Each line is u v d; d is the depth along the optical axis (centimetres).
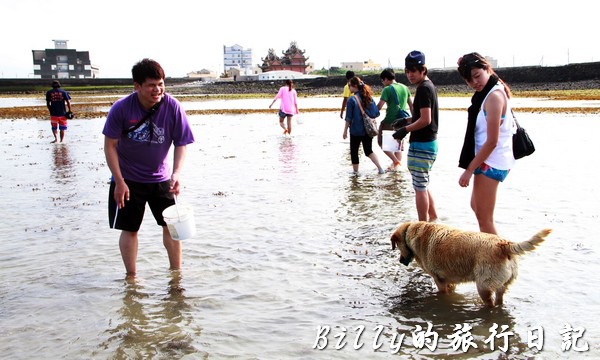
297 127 2317
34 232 754
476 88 549
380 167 1127
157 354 421
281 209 855
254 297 525
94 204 916
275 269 597
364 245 670
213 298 524
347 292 532
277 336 446
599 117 2317
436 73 8125
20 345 440
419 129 695
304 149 1562
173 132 574
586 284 529
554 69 7150
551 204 831
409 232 544
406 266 598
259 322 472
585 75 6906
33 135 2133
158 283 566
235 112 3500
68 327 470
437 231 518
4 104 5134
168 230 593
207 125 2516
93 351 428
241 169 1239
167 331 459
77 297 533
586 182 985
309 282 559
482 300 486
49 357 420
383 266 600
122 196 550
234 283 561
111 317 488
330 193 957
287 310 495
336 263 611
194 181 1106
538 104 3403
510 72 7450
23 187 1068
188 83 14288
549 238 666
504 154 538
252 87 10294
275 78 14138
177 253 598
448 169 1153
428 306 498
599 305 484
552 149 1396
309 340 438
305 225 763
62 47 19312
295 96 1981
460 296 518
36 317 491
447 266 500
